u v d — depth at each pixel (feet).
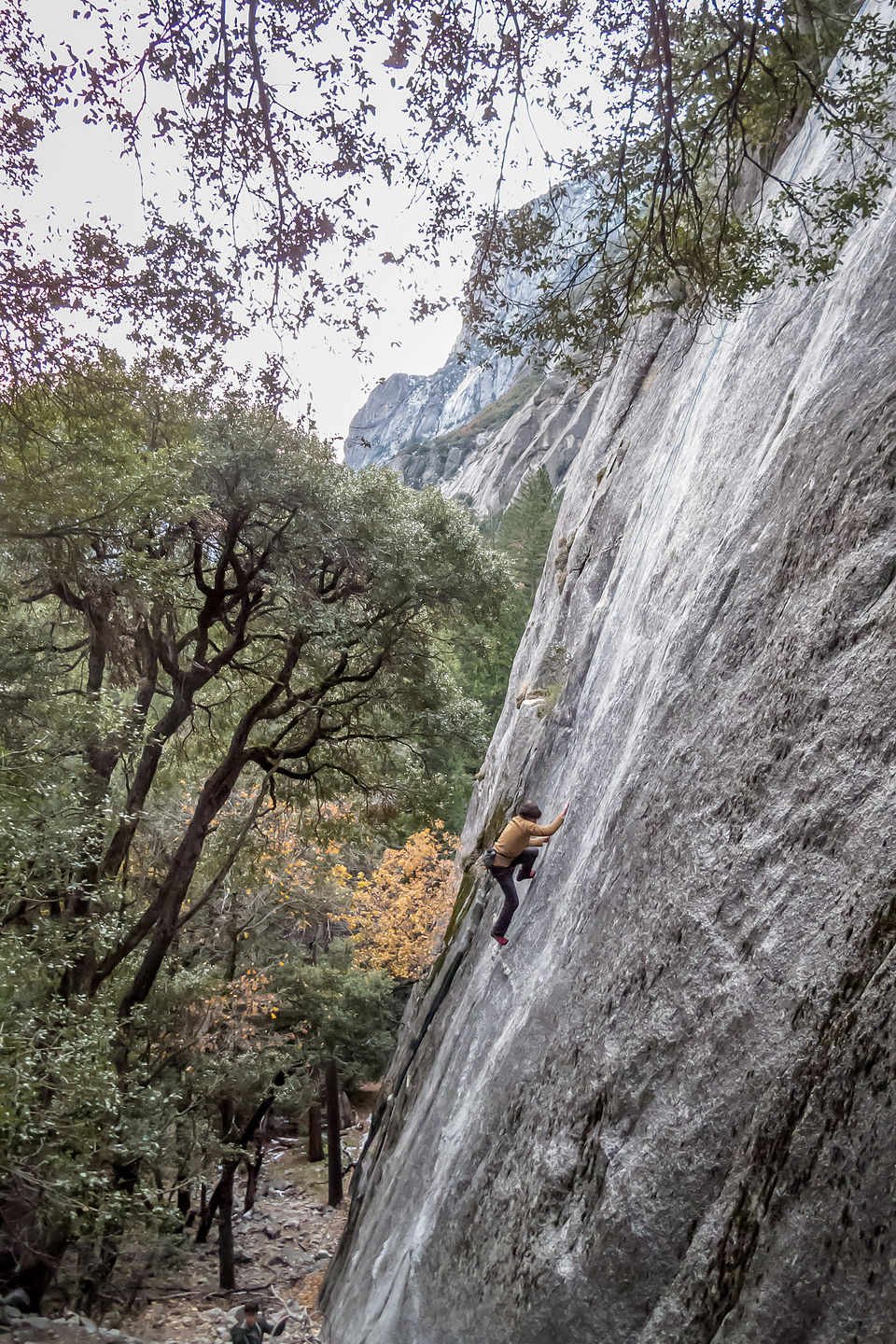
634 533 36.35
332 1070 72.64
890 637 14.15
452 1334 21.30
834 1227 11.89
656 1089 16.49
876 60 14.23
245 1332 40.32
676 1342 13.94
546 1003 23.40
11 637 39.70
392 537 51.16
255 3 14.26
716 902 16.49
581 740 32.53
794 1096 13.19
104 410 29.86
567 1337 16.57
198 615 53.11
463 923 40.81
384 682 58.39
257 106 15.19
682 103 14.53
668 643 23.29
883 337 16.94
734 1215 13.73
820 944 13.65
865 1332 11.05
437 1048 36.60
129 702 35.91
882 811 13.26
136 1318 45.78
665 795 19.88
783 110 15.05
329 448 47.34
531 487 152.87
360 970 72.18
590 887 23.26
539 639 48.85
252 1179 71.36
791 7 14.08
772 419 22.02
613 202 15.33
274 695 52.26
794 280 15.43
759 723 17.04
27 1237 36.22
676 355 40.65
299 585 52.44
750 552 19.80
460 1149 25.55
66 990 41.16
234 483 43.62
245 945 67.15
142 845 59.31
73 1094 28.55
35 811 30.12
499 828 40.24
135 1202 33.27
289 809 63.46
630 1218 15.79
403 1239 28.66
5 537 29.99
